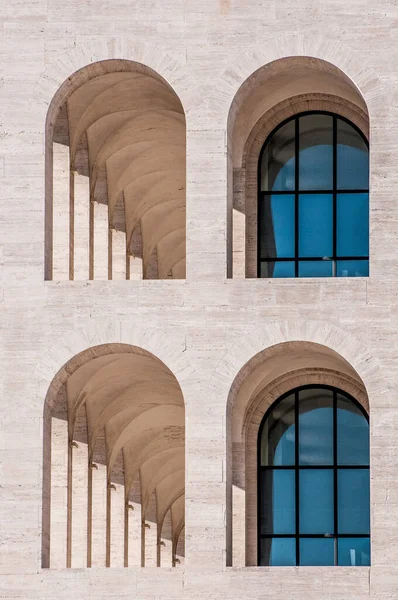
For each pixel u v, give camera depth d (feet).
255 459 270.87
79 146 291.38
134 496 337.52
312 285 251.39
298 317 250.98
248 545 268.21
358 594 242.58
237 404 269.44
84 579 246.27
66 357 252.42
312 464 271.28
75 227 290.76
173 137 302.66
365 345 249.55
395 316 249.96
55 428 279.28
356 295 250.78
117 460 323.57
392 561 243.40
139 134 301.02
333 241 272.10
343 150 273.95
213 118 256.93
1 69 260.01
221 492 248.11
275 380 272.10
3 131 258.37
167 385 298.76
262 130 274.57
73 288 253.65
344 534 269.03
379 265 251.19
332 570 243.60
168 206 330.13
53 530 278.46
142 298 253.03
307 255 272.10
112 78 276.21
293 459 271.49
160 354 251.39
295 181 273.54
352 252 271.90
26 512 248.93
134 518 336.90
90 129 290.15
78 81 262.88
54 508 278.67
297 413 272.51
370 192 253.24
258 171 273.95
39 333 253.03
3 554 247.91
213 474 248.73
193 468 248.93
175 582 245.24
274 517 270.26
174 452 342.64
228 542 248.52
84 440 293.64
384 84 256.11
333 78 269.23
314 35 257.96
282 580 243.81
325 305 250.98
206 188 255.29
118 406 304.71
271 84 270.67
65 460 279.08
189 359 251.19
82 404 290.97
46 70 260.01
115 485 322.96
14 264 254.88
